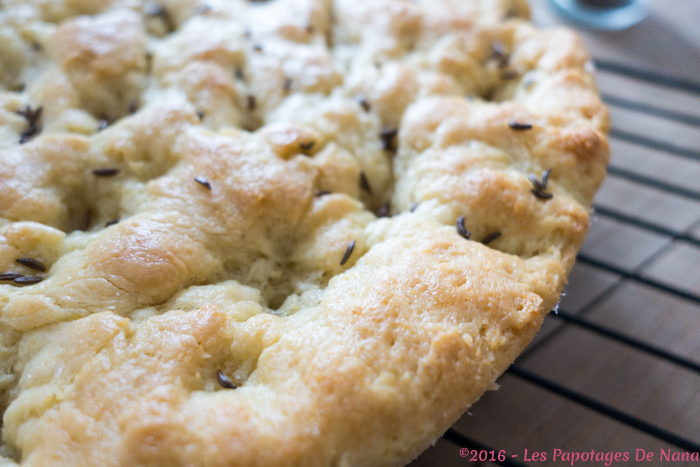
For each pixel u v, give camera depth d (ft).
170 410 0.63
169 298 0.70
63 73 0.79
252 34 0.84
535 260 0.73
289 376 0.65
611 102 1.03
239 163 0.74
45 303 0.67
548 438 0.77
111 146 0.75
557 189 0.76
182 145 0.75
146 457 0.62
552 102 0.81
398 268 0.69
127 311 0.68
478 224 0.74
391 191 0.78
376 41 0.85
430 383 0.66
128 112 0.80
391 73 0.82
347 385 0.64
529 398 0.79
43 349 0.66
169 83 0.80
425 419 0.66
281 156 0.75
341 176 0.76
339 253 0.72
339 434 0.64
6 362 0.67
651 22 1.11
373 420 0.64
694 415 0.78
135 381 0.64
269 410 0.64
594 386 0.80
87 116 0.78
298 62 0.82
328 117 0.79
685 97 1.03
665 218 0.92
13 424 0.65
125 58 0.81
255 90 0.81
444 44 0.85
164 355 0.65
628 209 0.93
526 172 0.76
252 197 0.72
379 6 0.87
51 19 0.84
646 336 0.83
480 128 0.78
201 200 0.72
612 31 1.10
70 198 0.74
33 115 0.77
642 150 0.98
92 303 0.68
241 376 0.67
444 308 0.68
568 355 0.82
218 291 0.70
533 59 0.85
